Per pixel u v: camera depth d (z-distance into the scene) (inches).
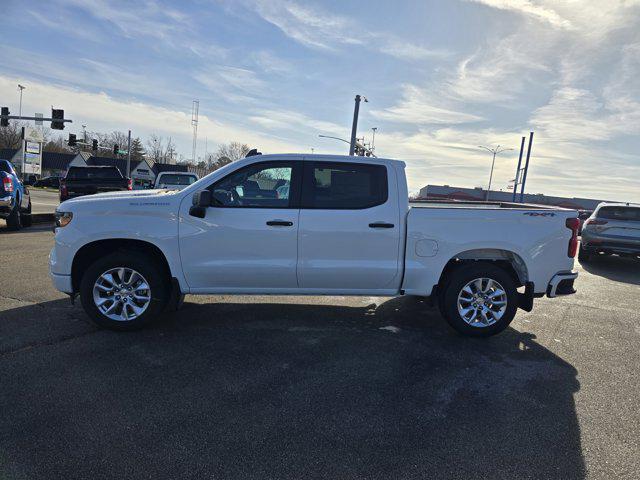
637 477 105.0
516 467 107.4
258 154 192.4
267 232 186.1
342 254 189.2
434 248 190.9
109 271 184.2
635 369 169.9
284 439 115.4
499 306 195.9
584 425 127.5
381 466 106.0
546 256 194.2
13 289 239.8
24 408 125.2
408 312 233.6
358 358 169.9
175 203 185.3
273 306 235.6
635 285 352.8
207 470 102.3
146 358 161.9
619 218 436.8
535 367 168.7
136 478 98.7
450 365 167.0
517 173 1642.5
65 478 97.9
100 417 122.1
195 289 190.4
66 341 174.7
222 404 131.6
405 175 193.3
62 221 184.2
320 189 189.8
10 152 3078.2
